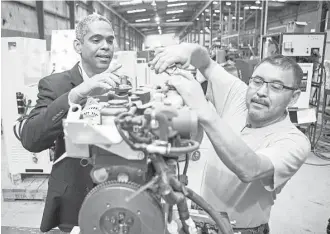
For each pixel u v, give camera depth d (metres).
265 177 0.88
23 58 2.28
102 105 0.68
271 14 10.91
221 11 8.56
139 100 0.74
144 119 0.58
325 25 5.86
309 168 3.33
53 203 1.22
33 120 0.98
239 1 7.85
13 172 2.48
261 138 1.03
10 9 4.16
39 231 1.05
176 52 0.95
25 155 2.46
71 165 1.21
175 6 14.07
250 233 1.09
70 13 7.38
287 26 4.15
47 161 2.49
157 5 13.19
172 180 0.58
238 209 1.09
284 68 0.94
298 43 3.40
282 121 1.06
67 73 1.31
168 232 0.68
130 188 0.58
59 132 0.97
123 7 12.89
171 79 0.74
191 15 17.97
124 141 0.58
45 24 5.60
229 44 7.25
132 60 3.13
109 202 0.59
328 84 4.23
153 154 0.58
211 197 1.17
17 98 2.31
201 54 1.13
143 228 0.60
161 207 0.62
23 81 2.29
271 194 1.07
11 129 2.38
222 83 1.25
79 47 1.35
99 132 0.57
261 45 3.96
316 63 3.55
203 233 0.80
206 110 0.70
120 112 0.62
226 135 0.71
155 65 0.92
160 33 26.80
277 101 0.97
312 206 2.53
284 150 0.88
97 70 1.35
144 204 0.58
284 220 2.32
